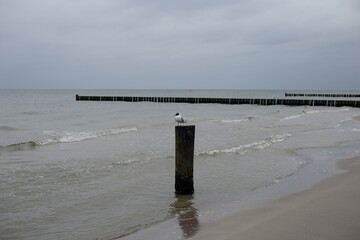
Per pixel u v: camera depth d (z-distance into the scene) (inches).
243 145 598.5
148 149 575.8
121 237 222.7
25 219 259.6
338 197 276.2
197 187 350.3
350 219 222.8
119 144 631.2
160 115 1421.0
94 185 353.7
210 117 1347.2
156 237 218.7
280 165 452.4
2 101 2647.6
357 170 394.3
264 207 264.8
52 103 2390.5
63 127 925.2
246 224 227.1
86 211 277.7
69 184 356.8
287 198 286.7
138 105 2285.9
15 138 713.6
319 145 613.3
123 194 324.5
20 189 336.8
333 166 431.2
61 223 251.6
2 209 280.5
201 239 207.3
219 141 664.4
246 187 347.6
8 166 438.3
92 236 227.0
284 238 196.1
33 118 1180.5
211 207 280.1
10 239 223.5
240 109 1931.6
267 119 1191.6
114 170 418.0
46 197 313.3
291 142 647.8
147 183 363.6
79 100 2861.7
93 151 555.2
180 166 321.4
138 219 257.9
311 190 309.9
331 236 195.9
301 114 1430.9
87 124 1011.3
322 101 2204.7
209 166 446.9
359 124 1001.5
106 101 2834.6
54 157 501.7
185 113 1584.6
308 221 221.5
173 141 671.1
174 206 288.4
